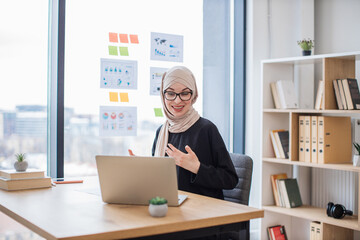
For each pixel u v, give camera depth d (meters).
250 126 3.79
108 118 3.27
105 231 1.35
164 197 1.72
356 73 3.48
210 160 2.27
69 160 3.14
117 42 3.30
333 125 3.15
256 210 1.69
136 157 1.70
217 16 3.83
